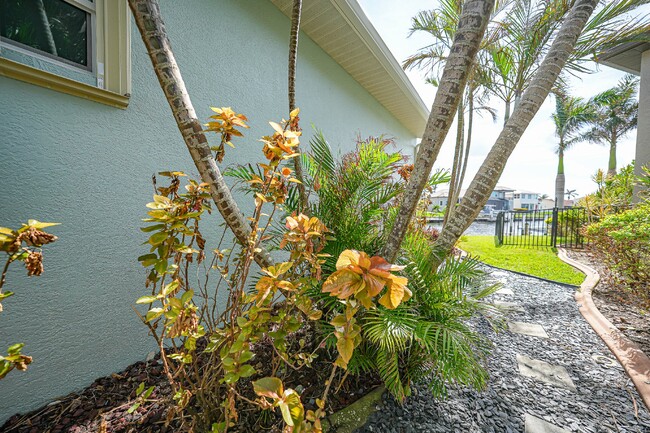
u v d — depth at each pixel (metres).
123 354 2.03
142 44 2.09
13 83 1.54
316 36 3.77
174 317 1.05
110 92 1.88
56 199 1.71
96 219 1.88
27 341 1.62
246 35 2.91
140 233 2.10
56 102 1.69
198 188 1.18
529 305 3.56
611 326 2.83
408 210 1.63
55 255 1.72
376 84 5.11
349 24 3.53
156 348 2.20
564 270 5.23
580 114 12.43
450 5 4.24
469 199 1.86
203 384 1.38
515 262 5.90
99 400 1.72
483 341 1.67
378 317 1.57
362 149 2.40
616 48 5.81
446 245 1.91
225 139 1.35
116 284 1.99
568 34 1.83
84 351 1.84
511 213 8.91
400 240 1.67
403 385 1.79
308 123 3.81
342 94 4.57
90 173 1.85
